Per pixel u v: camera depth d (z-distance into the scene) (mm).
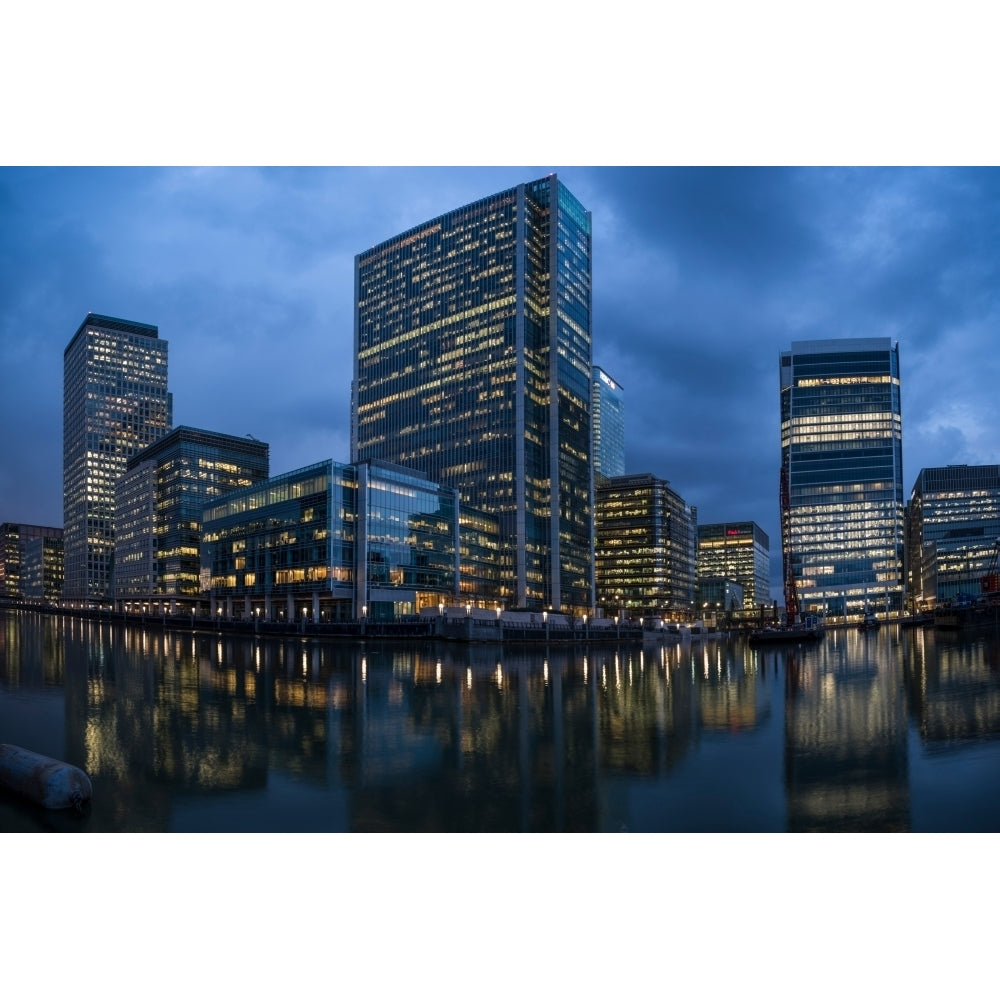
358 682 57844
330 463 152250
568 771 27578
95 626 168375
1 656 79812
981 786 24047
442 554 176500
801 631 140125
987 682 54000
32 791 22844
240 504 181500
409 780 26297
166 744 32531
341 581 151750
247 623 135750
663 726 37750
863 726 36344
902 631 184875
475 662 80438
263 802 23594
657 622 152000
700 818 21672
